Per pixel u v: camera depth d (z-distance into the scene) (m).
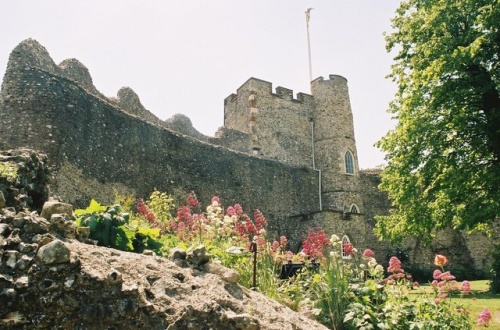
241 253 5.30
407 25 14.24
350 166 25.78
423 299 5.63
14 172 4.30
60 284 2.70
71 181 10.46
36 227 3.16
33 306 2.62
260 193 19.89
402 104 14.34
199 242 5.84
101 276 2.81
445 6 12.70
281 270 6.84
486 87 12.10
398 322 4.95
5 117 10.44
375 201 27.09
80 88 11.83
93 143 11.84
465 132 12.95
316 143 26.81
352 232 20.78
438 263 6.07
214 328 2.90
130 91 18.67
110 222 4.29
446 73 12.34
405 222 13.60
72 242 3.23
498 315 8.11
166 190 14.98
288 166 22.45
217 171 17.98
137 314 2.79
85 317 2.66
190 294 3.17
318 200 23.70
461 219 12.30
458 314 5.57
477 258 25.73
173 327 2.78
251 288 4.72
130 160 13.53
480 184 12.15
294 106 27.41
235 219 6.99
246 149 24.61
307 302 5.04
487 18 11.59
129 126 13.95
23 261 2.74
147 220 8.20
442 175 12.76
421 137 13.09
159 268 3.37
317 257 5.98
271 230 19.78
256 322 3.05
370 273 6.21
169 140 15.98
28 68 11.02
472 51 11.12
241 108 27.28
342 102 27.16
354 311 4.78
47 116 10.44
